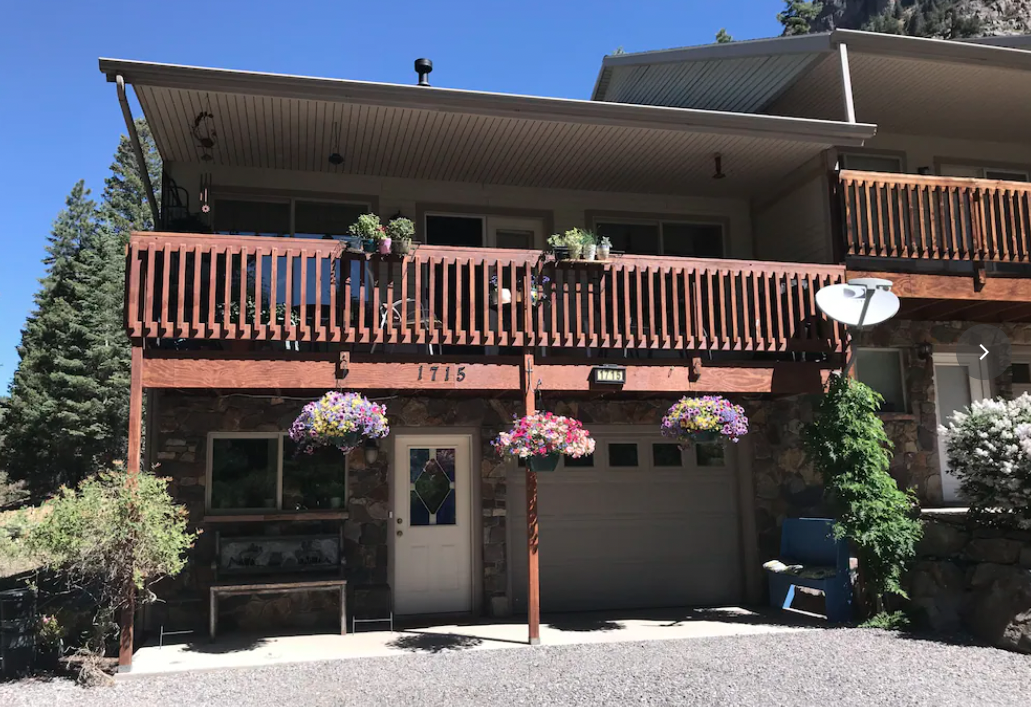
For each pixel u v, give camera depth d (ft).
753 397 29.07
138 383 20.86
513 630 24.54
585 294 24.64
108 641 21.56
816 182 29.01
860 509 23.98
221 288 24.64
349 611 25.99
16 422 87.40
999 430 22.79
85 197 118.62
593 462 29.55
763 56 30.35
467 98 24.13
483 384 23.16
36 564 21.59
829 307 24.34
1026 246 28.53
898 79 30.25
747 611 27.94
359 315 22.39
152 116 24.41
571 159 28.86
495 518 27.86
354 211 29.60
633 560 29.30
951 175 34.37
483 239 30.86
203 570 25.34
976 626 21.79
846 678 17.85
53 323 90.17
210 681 18.52
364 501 26.99
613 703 16.17
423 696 16.89
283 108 23.97
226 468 26.35
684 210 33.04
